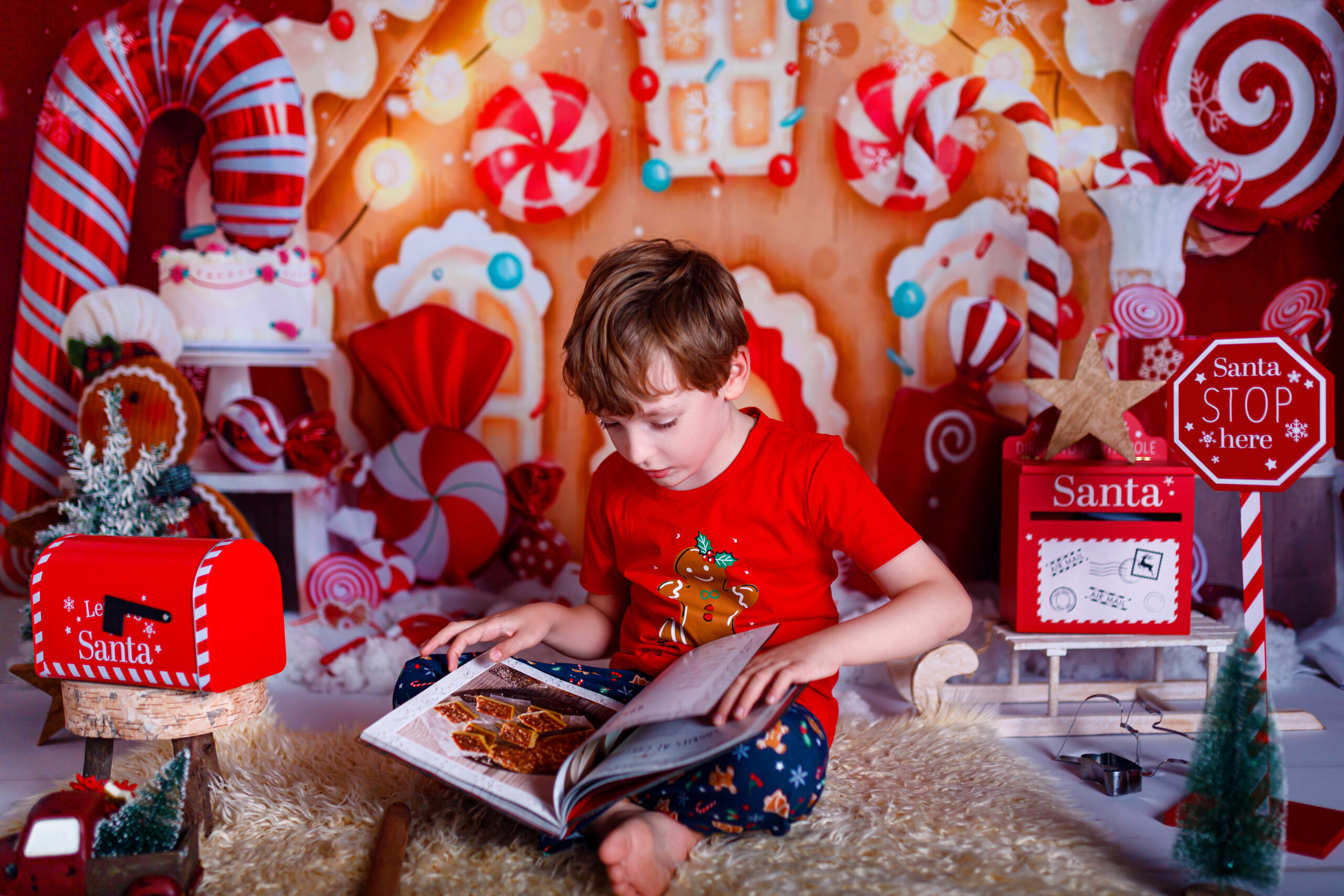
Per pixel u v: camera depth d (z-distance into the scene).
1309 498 1.95
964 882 1.04
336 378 2.06
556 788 0.96
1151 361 1.95
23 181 1.98
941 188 1.97
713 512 1.19
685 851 1.06
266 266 1.95
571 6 1.98
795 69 1.97
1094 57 1.94
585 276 2.03
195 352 1.93
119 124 1.92
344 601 1.98
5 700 1.77
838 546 1.19
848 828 1.16
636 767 0.94
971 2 1.94
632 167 2.01
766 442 1.20
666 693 0.99
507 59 2.00
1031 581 1.62
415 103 2.01
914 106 1.96
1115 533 1.60
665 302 1.05
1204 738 1.04
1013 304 1.98
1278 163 1.93
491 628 1.24
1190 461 1.30
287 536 2.05
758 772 1.00
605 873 1.05
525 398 2.05
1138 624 1.61
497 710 1.14
